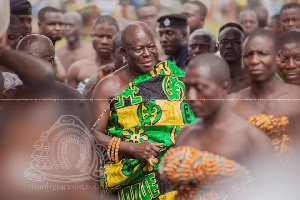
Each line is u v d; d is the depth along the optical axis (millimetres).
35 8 12680
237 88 5785
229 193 4938
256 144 4961
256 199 4910
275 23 9969
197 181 5023
